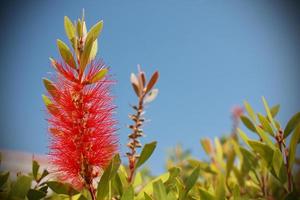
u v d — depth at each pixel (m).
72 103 0.45
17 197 0.45
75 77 0.46
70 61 0.46
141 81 0.53
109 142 0.46
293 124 0.52
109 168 0.45
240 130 0.53
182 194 0.48
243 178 0.62
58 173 0.47
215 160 0.67
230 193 0.60
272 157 0.51
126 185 0.50
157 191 0.45
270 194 0.58
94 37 0.46
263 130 0.54
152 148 0.51
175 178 0.49
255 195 0.60
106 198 0.46
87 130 0.46
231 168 0.63
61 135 0.46
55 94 0.46
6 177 0.48
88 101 0.46
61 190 0.47
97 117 0.46
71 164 0.46
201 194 0.48
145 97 0.53
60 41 0.46
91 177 0.46
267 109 0.53
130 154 0.52
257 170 0.59
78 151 0.45
